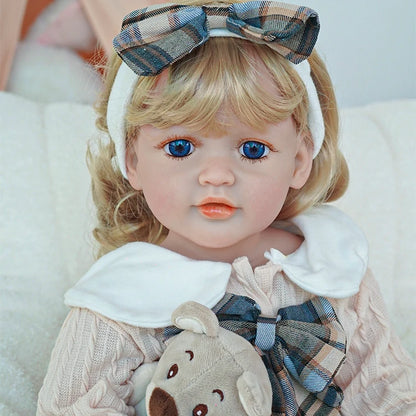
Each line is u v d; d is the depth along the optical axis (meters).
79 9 1.30
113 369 0.66
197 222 0.65
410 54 1.29
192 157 0.65
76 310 0.68
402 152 0.96
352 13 1.27
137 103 0.66
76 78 1.24
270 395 0.58
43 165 0.93
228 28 0.65
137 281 0.68
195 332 0.60
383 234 0.93
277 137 0.65
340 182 0.80
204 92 0.63
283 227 0.77
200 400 0.58
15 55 1.25
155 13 0.65
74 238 0.90
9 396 0.72
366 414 0.69
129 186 0.79
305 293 0.70
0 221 0.88
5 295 0.83
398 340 0.73
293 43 0.65
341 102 1.30
